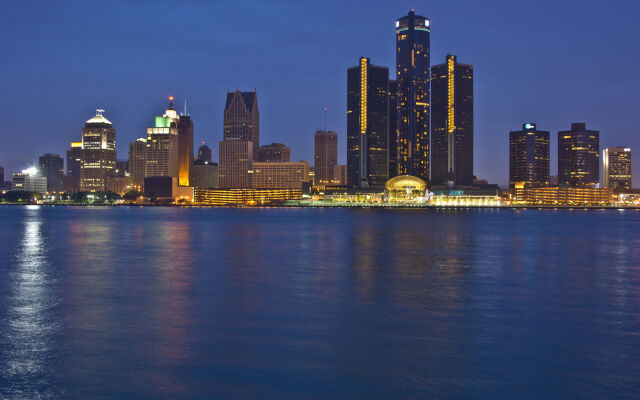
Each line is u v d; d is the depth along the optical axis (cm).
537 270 5194
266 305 3384
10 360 2255
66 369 2150
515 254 6850
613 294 3825
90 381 2023
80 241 9106
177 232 11900
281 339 2569
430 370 2136
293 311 3198
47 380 2034
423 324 2875
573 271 5138
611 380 2034
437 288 4047
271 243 8612
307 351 2375
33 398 1873
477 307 3331
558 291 3938
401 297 3662
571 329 2773
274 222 18162
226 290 3953
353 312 3175
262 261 5938
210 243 8619
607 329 2778
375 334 2667
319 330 2741
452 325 2853
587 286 4194
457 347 2438
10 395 1897
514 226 15712
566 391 1933
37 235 10812
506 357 2297
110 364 2208
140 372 2116
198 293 3819
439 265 5572
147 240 9312
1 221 18462
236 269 5225
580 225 16762
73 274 4869
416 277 4650
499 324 2880
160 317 3038
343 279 4516
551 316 3077
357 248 7675
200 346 2452
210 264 5653
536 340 2558
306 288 4038
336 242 8838
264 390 1941
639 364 2209
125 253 6919
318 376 2072
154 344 2484
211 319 2988
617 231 13075
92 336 2623
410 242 8888
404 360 2255
